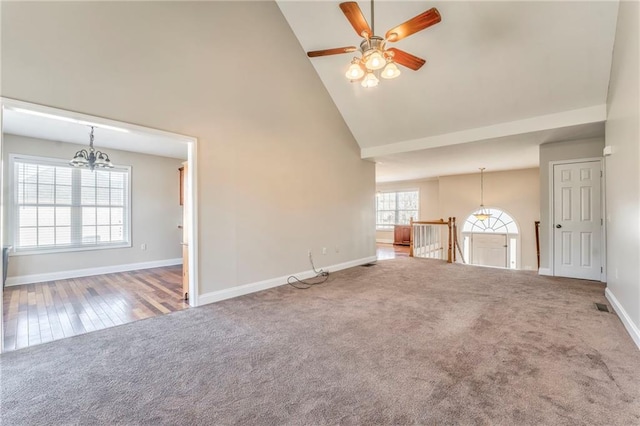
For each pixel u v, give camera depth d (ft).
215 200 11.46
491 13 10.14
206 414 5.13
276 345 7.71
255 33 12.63
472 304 10.85
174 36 10.14
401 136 17.19
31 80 7.45
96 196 17.11
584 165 14.56
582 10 9.30
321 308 10.57
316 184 16.10
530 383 5.88
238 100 12.20
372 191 20.61
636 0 7.16
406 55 9.37
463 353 7.14
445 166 23.04
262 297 11.98
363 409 5.20
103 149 17.21
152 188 19.21
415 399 5.44
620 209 9.27
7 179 14.26
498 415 4.98
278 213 13.97
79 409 5.28
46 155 15.30
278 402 5.43
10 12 7.20
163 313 10.21
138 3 9.27
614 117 9.98
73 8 8.07
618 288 9.66
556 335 8.07
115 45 8.82
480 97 13.14
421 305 10.80
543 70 11.30
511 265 26.48
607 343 7.55
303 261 15.30
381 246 31.65
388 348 7.47
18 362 6.94
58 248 15.67
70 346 7.75
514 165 22.57
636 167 7.52
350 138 18.52
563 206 15.12
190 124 10.65
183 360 6.99
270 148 13.57
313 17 12.95
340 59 14.48
